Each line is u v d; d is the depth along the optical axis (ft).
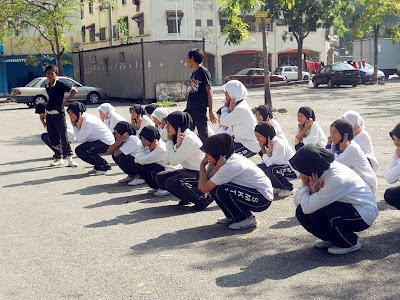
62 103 35.24
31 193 28.14
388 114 57.88
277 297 14.42
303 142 27.50
